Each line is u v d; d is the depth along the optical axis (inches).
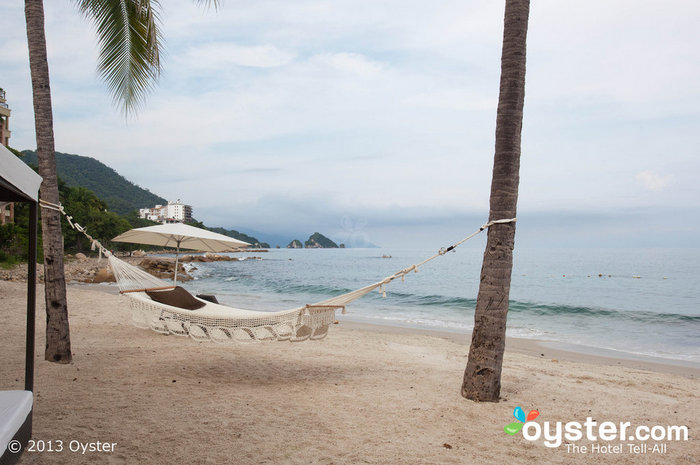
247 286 982.4
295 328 197.2
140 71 267.6
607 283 1107.3
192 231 297.4
